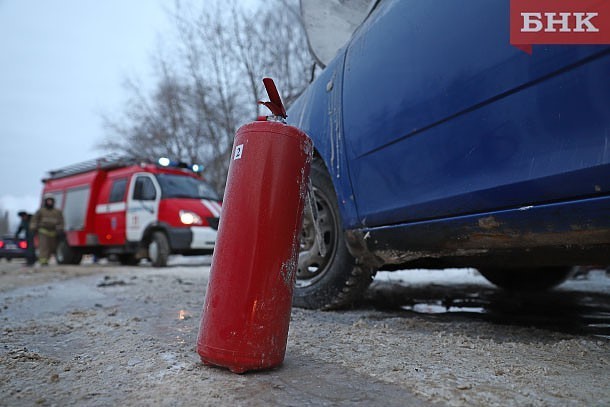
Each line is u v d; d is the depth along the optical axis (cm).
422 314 290
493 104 167
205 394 130
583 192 143
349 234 255
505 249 183
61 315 272
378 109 227
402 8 217
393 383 140
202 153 1900
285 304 154
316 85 293
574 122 142
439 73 190
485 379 144
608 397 127
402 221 219
